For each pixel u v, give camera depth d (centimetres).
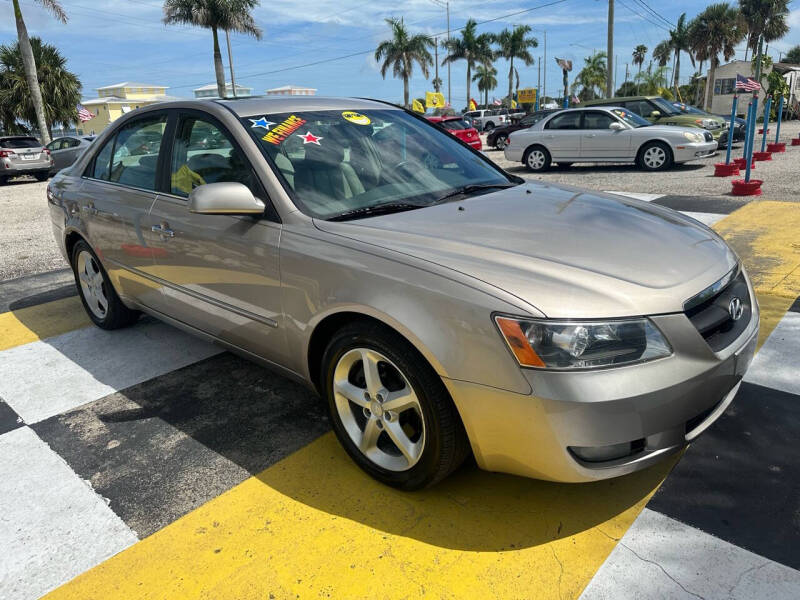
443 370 204
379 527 224
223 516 235
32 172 1809
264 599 195
